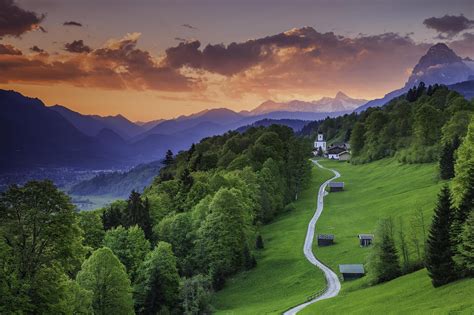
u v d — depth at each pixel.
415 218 89.50
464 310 52.25
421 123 192.12
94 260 69.75
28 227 42.03
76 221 44.97
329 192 185.75
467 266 61.75
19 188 42.53
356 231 126.31
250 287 100.88
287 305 81.00
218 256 105.12
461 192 80.56
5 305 37.31
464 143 89.19
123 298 69.75
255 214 139.50
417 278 73.06
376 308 63.97
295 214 158.12
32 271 41.22
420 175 169.25
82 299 55.41
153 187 165.38
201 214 114.00
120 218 115.94
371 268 82.12
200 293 88.56
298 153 191.62
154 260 87.75
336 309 70.00
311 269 102.31
